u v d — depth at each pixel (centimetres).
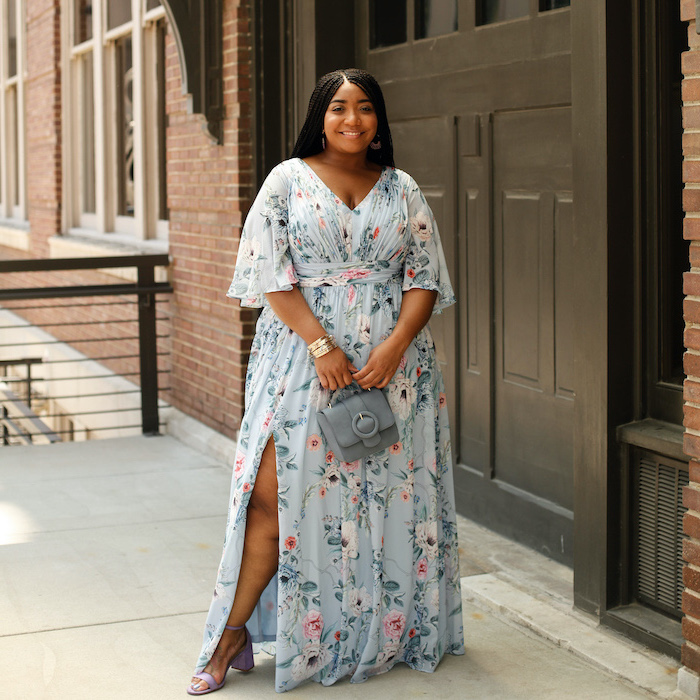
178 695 305
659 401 339
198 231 625
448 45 453
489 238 439
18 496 525
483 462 458
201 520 484
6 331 1221
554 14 391
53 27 945
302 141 307
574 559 358
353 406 295
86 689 308
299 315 296
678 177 334
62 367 972
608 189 330
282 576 297
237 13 555
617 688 308
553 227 401
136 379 773
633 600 347
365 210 300
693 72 281
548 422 414
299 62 533
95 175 941
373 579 307
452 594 328
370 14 510
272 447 301
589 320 343
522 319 425
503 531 446
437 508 318
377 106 303
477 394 458
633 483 342
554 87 393
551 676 317
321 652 308
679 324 339
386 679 315
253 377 312
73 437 936
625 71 330
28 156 1071
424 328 318
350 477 302
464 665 325
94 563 423
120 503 513
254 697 303
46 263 633
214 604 306
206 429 627
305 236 298
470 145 445
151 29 747
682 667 303
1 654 334
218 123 579
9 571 413
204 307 623
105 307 847
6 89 1240
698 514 288
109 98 855
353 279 302
